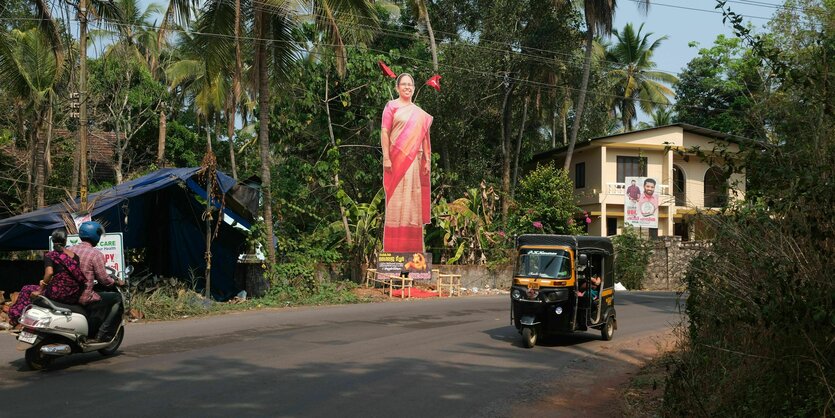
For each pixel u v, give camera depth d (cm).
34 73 2192
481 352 1221
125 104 3138
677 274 3183
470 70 3086
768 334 593
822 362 523
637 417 775
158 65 3331
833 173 552
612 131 5481
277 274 2123
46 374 873
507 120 3369
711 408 640
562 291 1308
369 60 2719
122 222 1916
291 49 2167
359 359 1070
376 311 1898
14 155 2644
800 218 577
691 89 4278
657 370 1068
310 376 909
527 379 989
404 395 825
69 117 2894
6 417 657
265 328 1430
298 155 2877
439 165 3450
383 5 3403
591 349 1331
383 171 2516
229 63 2056
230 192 2056
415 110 2550
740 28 646
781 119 650
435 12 3447
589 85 3853
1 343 1141
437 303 2217
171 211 2109
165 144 3550
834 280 528
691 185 3569
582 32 3456
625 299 2544
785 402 545
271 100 2625
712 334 723
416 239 2508
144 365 947
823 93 588
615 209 3653
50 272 918
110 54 3106
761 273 612
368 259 2614
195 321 1555
